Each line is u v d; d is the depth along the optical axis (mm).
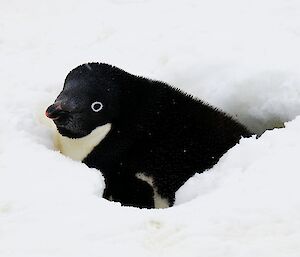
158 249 10820
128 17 21953
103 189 13820
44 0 23766
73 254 10703
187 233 11086
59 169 13781
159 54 19594
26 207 12172
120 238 11086
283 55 18422
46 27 21984
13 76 18578
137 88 17312
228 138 17031
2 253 10773
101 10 22656
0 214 12008
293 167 12711
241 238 10922
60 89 18203
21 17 22734
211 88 18172
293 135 13914
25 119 16141
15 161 14156
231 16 21078
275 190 12000
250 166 13016
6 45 20969
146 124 17047
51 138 16312
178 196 13969
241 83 17797
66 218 11703
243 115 18234
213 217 11391
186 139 16938
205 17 21234
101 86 16891
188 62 18578
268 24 20344
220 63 18359
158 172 16781
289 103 17281
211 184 13531
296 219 11227
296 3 21438
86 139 16750
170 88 17609
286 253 10523
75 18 22359
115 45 20453
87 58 19875
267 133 14102
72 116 16359
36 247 10898
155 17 21703
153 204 16656
